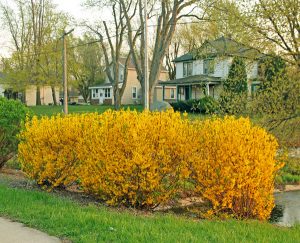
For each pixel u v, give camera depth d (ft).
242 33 37.88
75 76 196.95
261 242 20.27
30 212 24.45
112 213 25.13
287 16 35.53
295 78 35.65
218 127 26.32
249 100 37.19
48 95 229.25
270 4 35.73
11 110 43.88
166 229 21.59
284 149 33.24
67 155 32.04
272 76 36.88
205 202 29.50
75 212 24.48
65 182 32.73
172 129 26.58
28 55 159.02
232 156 25.49
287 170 39.70
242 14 37.37
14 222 22.89
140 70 130.00
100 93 226.79
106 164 26.96
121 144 26.50
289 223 33.68
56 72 159.74
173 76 222.07
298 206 41.11
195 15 111.24
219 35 43.62
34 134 33.24
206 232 21.61
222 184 25.80
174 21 112.16
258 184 26.08
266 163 26.20
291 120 35.68
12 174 43.16
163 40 115.03
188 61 157.38
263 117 35.76
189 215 28.55
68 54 174.70
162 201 28.04
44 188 33.71
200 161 26.45
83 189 30.86
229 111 37.32
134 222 22.68
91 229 21.16
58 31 156.46
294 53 36.73
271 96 35.78
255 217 27.35
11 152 44.62
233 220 25.62
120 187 27.43
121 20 135.33
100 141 27.40
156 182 26.68
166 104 110.93
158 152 26.50
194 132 27.17
